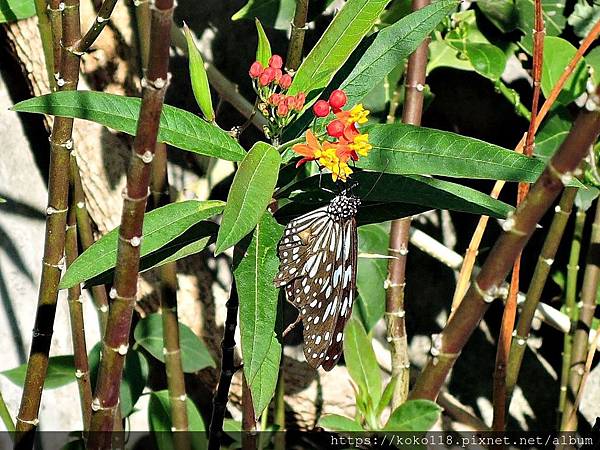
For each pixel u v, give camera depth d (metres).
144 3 1.10
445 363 0.96
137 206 0.96
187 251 1.02
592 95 0.92
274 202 1.03
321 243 1.02
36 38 1.20
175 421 1.17
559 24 1.22
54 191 1.05
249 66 1.24
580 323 1.19
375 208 1.04
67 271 1.01
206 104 1.03
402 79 1.21
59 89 1.04
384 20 1.20
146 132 0.95
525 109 1.22
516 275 1.03
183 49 1.20
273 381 1.00
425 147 1.01
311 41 1.24
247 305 0.99
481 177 1.01
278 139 1.03
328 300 1.02
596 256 1.18
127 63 1.21
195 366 1.20
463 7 1.23
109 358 0.98
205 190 1.23
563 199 1.10
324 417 1.13
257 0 1.18
